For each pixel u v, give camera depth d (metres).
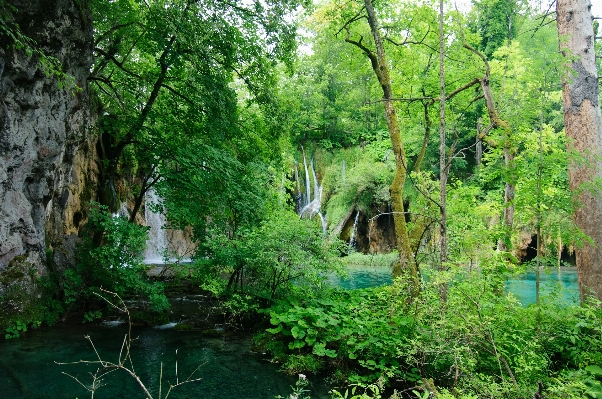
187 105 12.59
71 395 5.30
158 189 10.30
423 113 12.54
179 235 22.88
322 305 8.40
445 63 11.43
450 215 8.39
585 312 5.17
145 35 11.39
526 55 6.73
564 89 6.96
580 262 6.46
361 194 28.94
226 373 6.30
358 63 11.73
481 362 4.91
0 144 8.01
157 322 9.28
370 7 8.25
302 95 30.98
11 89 8.00
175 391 5.58
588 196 6.36
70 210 11.46
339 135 33.69
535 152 6.18
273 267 8.87
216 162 10.47
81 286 9.55
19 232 8.59
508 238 6.20
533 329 5.23
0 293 7.99
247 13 11.30
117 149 12.40
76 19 9.15
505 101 10.27
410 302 6.56
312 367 6.36
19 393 5.30
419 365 5.44
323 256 8.91
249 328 8.90
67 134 10.01
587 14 6.91
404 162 7.79
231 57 11.88
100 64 12.30
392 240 28.80
